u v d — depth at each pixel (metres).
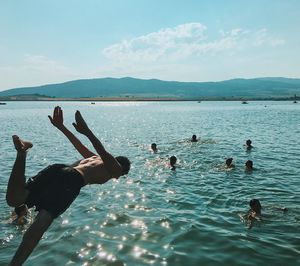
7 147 35.75
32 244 5.00
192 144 35.00
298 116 86.94
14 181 5.12
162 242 11.45
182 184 19.06
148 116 95.06
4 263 10.24
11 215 14.17
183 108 157.38
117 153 30.27
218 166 23.77
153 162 25.36
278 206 15.06
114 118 88.25
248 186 18.58
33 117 94.38
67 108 171.00
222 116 90.06
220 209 14.77
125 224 13.06
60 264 10.08
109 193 17.27
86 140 41.81
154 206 15.19
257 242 11.41
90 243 11.42
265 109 134.25
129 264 10.03
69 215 14.09
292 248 10.96
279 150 31.20
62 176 5.57
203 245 11.20
